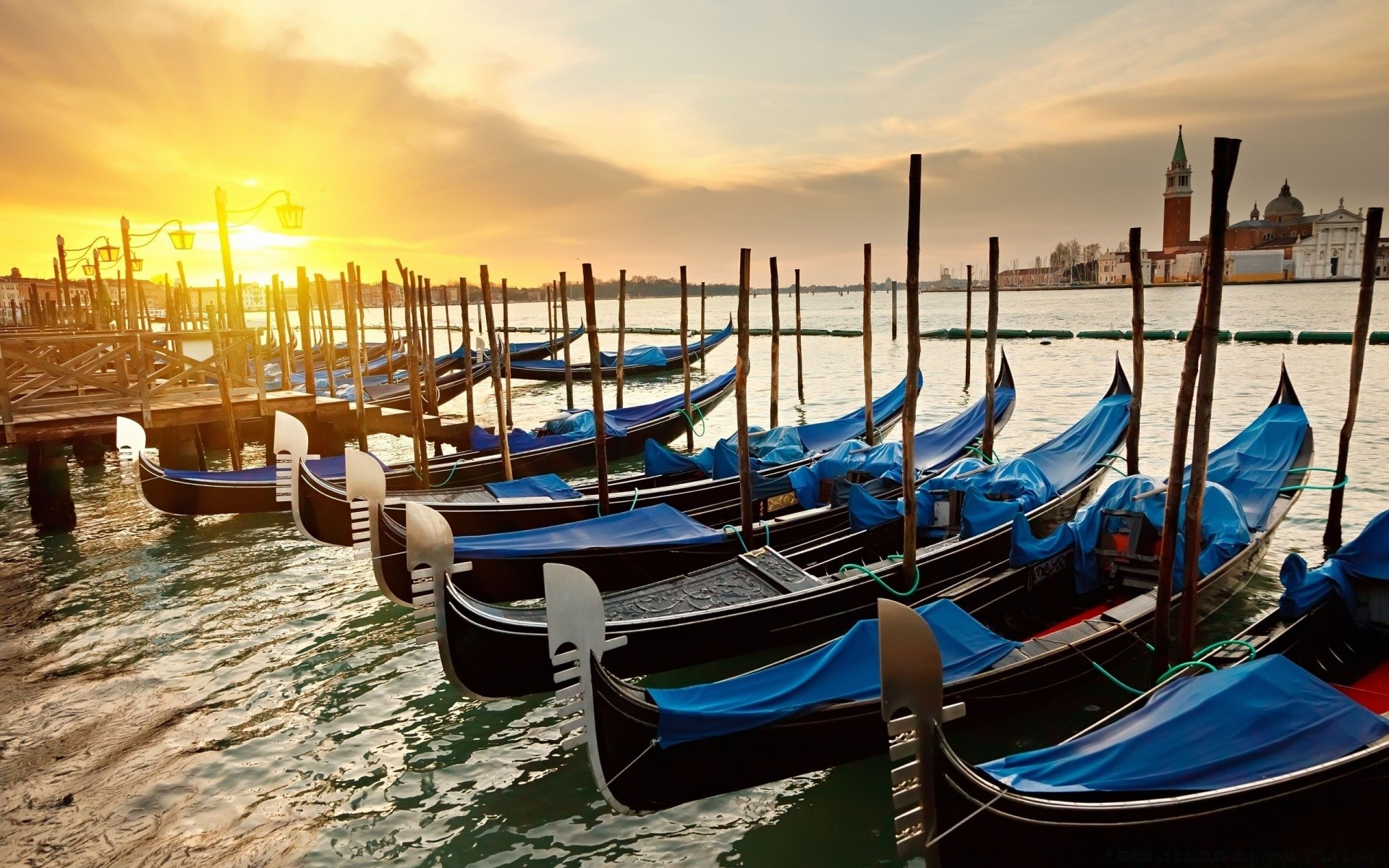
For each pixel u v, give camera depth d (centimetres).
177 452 1666
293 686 834
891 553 992
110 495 1630
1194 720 510
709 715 573
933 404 2462
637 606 807
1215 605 836
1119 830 474
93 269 2889
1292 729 504
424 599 704
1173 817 475
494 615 730
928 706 446
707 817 632
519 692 752
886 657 444
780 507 1184
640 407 1936
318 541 1128
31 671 865
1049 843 470
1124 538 845
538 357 3712
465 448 1833
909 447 833
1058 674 693
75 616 1007
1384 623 723
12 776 682
